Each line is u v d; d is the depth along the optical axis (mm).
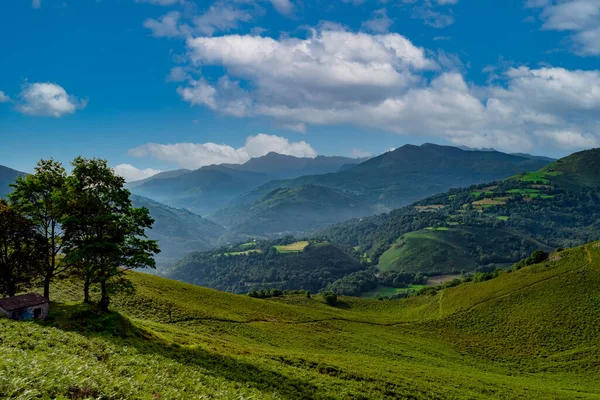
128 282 50750
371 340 91188
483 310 120250
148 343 41094
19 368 19125
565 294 114188
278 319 96500
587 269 124312
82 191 48281
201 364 39406
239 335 71062
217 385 32656
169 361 35312
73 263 48219
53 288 64750
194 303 87500
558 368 80500
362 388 45688
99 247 45562
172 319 69188
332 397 40531
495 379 66625
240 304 102375
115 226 48938
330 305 157250
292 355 55156
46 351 26578
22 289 54188
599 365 79250
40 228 50156
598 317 98625
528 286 126625
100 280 47219
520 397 55531
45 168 50000
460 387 55812
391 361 70875
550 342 93812
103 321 43625
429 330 112125
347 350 77188
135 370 28453
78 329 39062
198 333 64438
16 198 47781
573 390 65625
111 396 19984
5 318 36375
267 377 41500
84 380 20281
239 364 43281
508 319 110812
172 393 24609
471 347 96375
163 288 92438
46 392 17547
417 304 152750
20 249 48969
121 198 50375
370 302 165250
